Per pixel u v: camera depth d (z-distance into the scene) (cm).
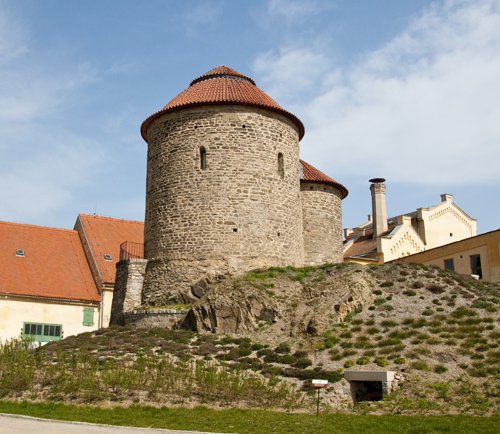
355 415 1975
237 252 3319
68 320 4584
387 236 5209
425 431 1741
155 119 3659
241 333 2864
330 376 2312
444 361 2347
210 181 3394
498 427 1745
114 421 1819
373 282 3064
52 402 2067
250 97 3591
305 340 2670
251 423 1827
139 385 2177
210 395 2138
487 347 2398
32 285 4562
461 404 2023
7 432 1606
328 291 2952
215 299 2967
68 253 5081
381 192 5625
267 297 2975
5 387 2198
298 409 2078
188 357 2542
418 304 2828
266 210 3434
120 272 3581
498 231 3616
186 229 3372
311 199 4022
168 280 3347
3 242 4859
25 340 2786
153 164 3612
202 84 3766
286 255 3472
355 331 2656
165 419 1859
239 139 3456
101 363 2439
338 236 4100
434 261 4034
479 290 3030
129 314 3228
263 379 2327
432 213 5656
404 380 2231
